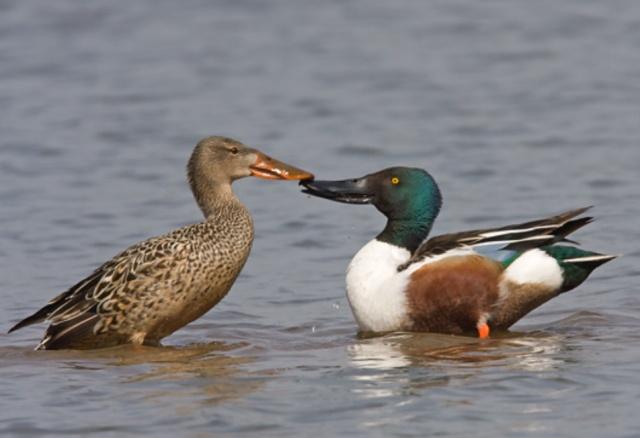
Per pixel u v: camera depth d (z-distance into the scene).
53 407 9.58
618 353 10.72
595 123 22.08
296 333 12.15
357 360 10.77
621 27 29.39
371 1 32.81
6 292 14.06
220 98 25.06
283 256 15.50
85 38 29.41
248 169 12.38
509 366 10.36
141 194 18.92
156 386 10.07
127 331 11.52
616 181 18.42
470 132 22.00
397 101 24.45
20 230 17.02
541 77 25.69
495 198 17.89
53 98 25.22
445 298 11.51
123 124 23.25
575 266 11.61
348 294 12.05
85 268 15.13
